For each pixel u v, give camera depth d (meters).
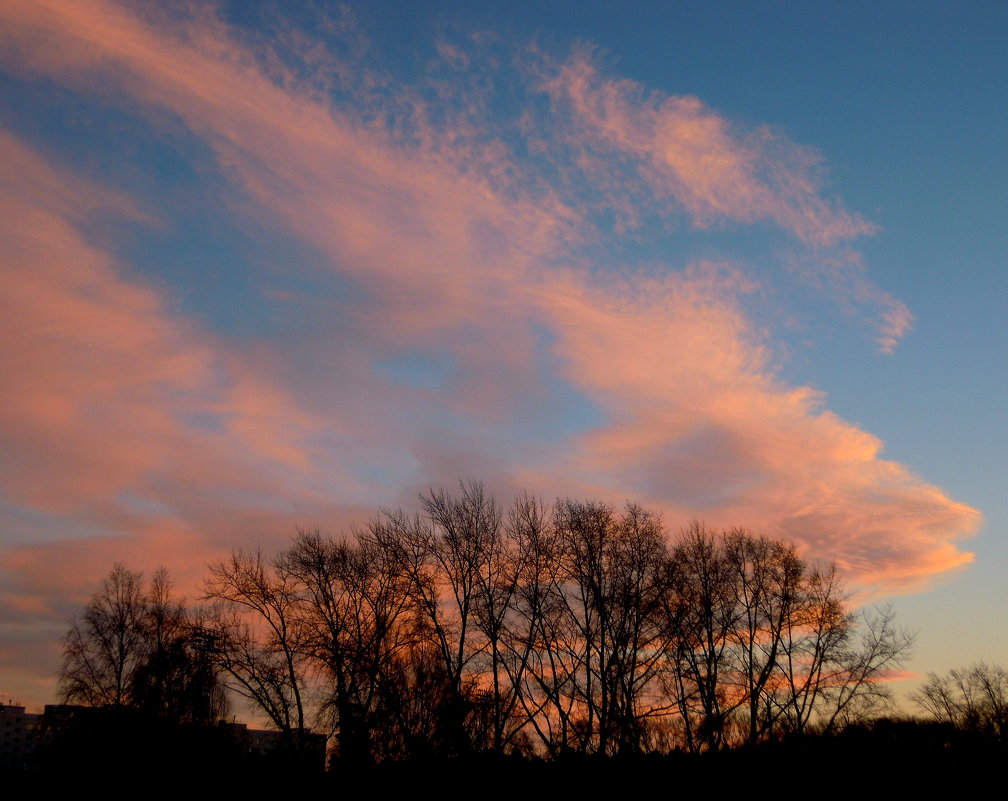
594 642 40.94
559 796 37.38
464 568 40.72
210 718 45.16
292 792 38.00
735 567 46.47
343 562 41.34
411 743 37.22
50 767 42.50
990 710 55.97
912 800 44.53
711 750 41.22
